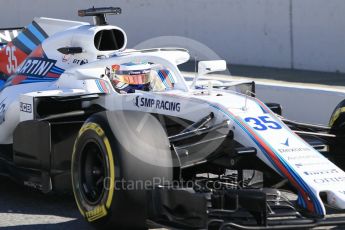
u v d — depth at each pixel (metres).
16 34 29.20
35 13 62.25
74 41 22.33
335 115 21.56
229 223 14.80
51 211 20.47
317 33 46.66
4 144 23.55
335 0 45.44
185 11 53.44
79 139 17.80
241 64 50.97
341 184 16.12
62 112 21.03
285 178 16.61
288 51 48.31
